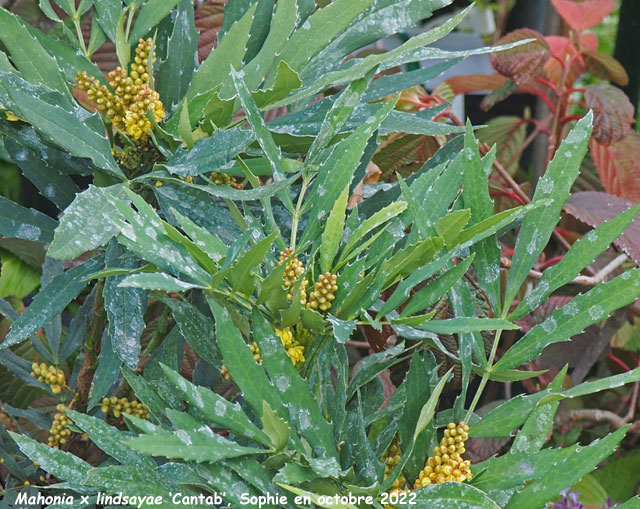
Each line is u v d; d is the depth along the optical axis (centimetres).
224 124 106
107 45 131
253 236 100
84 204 98
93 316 117
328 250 98
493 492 98
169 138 104
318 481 96
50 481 117
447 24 101
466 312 102
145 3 106
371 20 107
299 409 96
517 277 101
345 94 102
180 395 103
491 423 100
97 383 105
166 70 106
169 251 96
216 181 109
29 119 99
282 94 103
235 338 95
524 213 97
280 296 97
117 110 104
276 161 101
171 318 116
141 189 108
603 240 99
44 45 106
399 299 96
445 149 108
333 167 101
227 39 105
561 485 96
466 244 98
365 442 97
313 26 105
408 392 100
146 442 92
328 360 100
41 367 119
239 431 95
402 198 102
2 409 121
